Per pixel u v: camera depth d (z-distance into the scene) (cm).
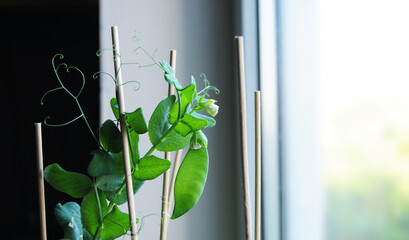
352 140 88
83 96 96
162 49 106
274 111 100
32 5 96
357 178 87
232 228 109
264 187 99
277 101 100
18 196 98
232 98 107
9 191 98
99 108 96
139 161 69
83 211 69
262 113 99
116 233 70
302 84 97
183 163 69
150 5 106
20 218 98
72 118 96
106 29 103
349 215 89
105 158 68
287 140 100
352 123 88
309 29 95
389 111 81
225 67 108
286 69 99
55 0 96
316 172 95
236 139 107
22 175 98
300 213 98
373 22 83
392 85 80
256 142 69
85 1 96
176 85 66
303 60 97
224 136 108
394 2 80
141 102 105
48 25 96
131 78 105
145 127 68
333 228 92
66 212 70
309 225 97
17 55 97
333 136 92
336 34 90
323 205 94
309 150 97
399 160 79
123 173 69
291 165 99
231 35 107
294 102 98
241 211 106
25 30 96
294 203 99
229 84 108
